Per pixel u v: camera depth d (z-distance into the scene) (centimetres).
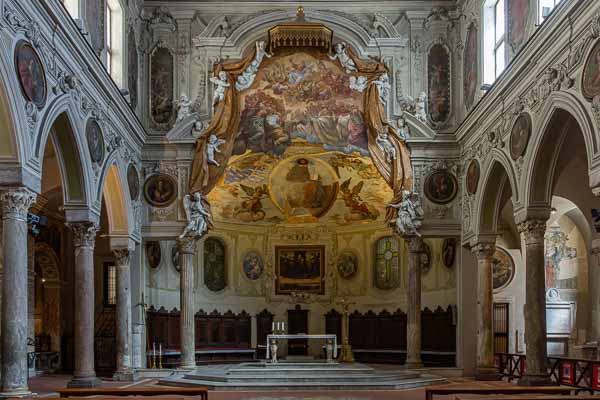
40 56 1581
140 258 2767
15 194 1500
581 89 1555
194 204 2767
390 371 2467
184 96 2775
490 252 2533
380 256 3625
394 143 2802
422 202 2800
